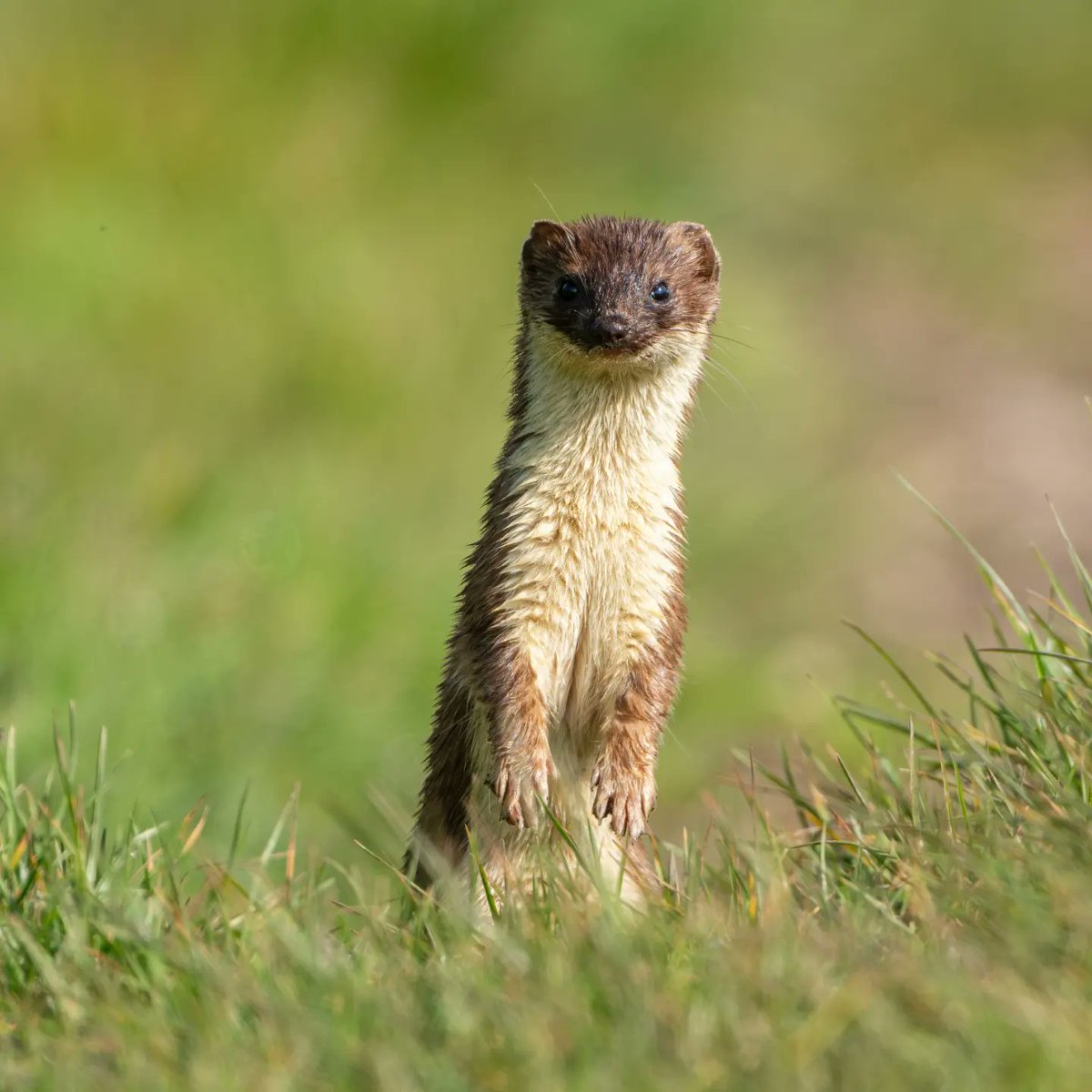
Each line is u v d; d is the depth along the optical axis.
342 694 21.22
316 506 24.36
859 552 27.97
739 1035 7.90
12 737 12.19
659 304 13.77
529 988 8.51
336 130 33.00
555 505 13.05
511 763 12.55
